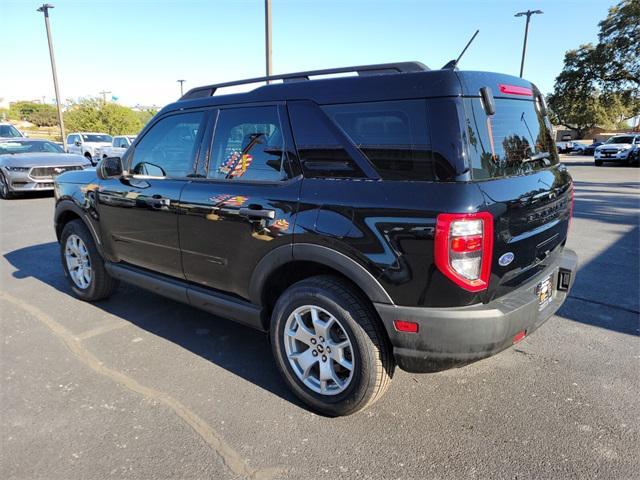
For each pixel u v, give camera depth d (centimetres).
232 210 297
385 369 255
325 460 239
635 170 2273
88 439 255
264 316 305
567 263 305
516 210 239
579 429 261
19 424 269
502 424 266
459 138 223
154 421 271
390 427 265
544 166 295
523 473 228
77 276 468
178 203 334
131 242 388
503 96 261
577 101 3662
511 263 243
